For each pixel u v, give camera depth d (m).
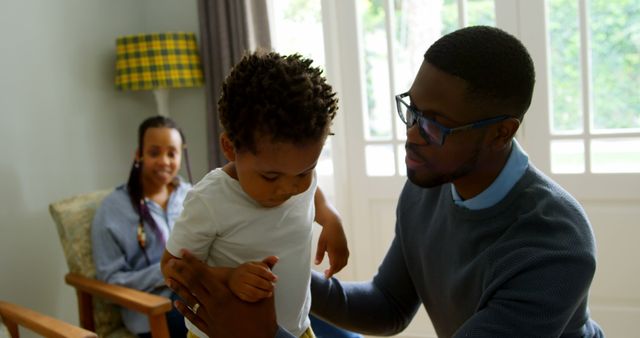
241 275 0.91
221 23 2.84
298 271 1.02
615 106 2.49
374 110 2.87
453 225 1.14
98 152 2.92
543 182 1.07
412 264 1.31
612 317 2.61
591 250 0.98
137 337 2.22
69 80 2.76
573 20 2.48
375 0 2.76
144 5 3.18
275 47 2.95
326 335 1.72
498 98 0.97
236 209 0.94
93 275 2.31
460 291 1.13
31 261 2.58
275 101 0.83
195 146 3.22
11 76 2.50
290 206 0.99
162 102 2.96
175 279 0.95
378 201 2.93
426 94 0.99
